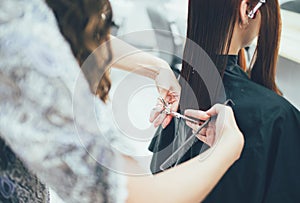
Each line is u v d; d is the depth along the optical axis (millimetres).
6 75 416
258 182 737
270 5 742
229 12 740
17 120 419
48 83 415
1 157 439
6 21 422
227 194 712
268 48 755
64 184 435
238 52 761
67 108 423
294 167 764
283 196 767
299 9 746
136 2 722
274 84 765
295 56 751
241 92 757
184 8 745
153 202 553
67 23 428
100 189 440
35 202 455
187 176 648
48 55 416
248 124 747
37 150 421
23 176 440
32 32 417
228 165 718
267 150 749
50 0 428
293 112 759
